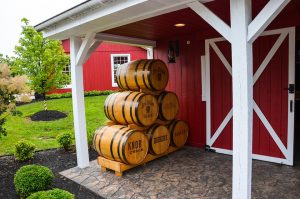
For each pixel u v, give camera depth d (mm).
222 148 5223
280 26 4293
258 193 3391
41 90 9508
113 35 5191
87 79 14094
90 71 14117
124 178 4109
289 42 4230
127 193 3586
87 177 4215
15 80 4586
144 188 3721
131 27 4555
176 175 4137
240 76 2480
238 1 2418
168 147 5074
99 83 14359
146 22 4211
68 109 10477
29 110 10438
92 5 3225
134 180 4016
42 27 4359
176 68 5957
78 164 4695
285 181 3727
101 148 4383
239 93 2506
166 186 3752
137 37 5707
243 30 2414
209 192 3506
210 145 5402
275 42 4387
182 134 5441
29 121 8820
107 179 4102
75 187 3848
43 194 2762
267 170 4172
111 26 3867
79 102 4629
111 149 4199
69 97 13516
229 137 5109
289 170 4148
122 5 3014
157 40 6246
